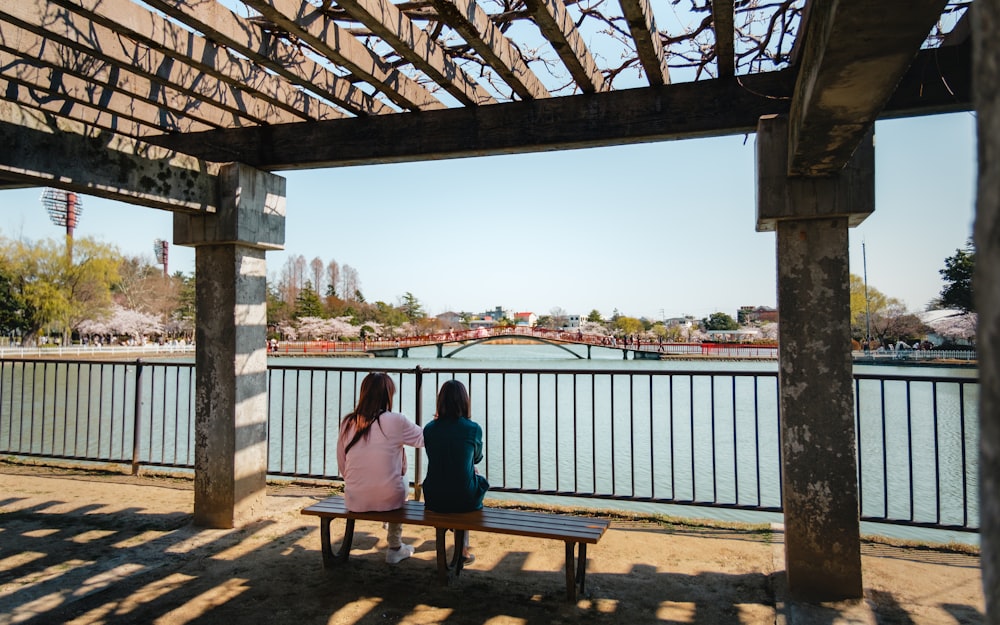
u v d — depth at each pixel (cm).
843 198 338
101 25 298
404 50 322
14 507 523
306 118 440
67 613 336
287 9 284
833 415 345
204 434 474
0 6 273
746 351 5769
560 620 329
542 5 281
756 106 364
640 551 427
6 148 320
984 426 50
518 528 343
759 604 348
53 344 5962
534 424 1689
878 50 193
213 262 470
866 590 363
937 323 5600
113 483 608
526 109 403
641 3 287
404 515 372
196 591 364
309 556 418
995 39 50
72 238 5828
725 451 1421
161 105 409
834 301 345
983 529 50
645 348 5756
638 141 393
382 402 394
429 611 339
